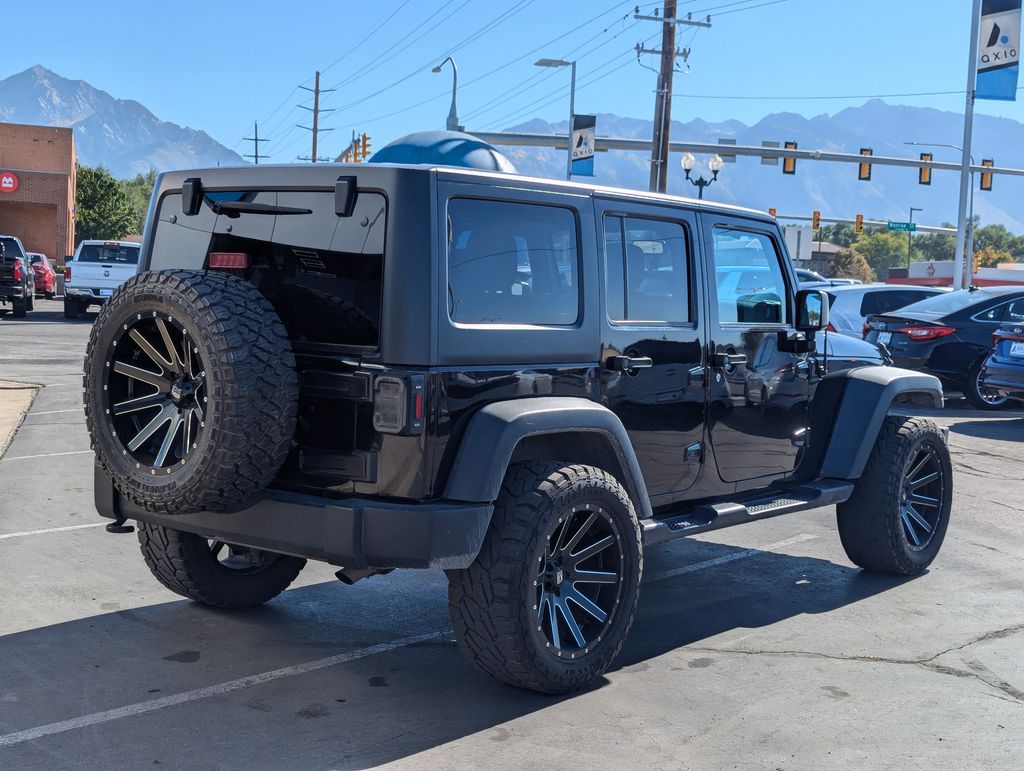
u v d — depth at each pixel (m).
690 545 7.06
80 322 26.66
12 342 19.95
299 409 3.99
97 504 4.51
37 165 51.97
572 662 4.16
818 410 6.03
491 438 3.85
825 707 4.18
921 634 5.17
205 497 3.77
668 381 4.84
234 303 3.75
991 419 13.45
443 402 3.83
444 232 3.87
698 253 5.07
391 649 4.75
